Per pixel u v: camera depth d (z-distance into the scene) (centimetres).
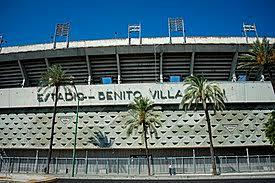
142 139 4259
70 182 2627
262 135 4422
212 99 4109
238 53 4747
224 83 4469
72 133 4584
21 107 4759
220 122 4447
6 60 5081
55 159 4109
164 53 4753
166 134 4422
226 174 3484
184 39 4956
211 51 4703
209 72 5012
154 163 4100
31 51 4919
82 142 4506
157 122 4056
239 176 3094
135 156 4512
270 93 4456
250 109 4525
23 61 5112
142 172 4050
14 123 4822
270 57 3175
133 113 4400
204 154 4447
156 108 4478
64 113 4672
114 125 4531
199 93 3741
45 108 4762
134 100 4200
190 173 3922
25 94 4766
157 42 4944
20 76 5344
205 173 3866
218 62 4897
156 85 4503
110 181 2773
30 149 4728
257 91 4456
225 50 4694
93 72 5053
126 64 4903
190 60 4869
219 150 4475
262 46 3212
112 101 4522
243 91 4453
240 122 4466
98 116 4591
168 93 4472
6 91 4828
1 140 4791
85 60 4934
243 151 4500
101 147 4459
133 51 4697
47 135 4656
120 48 4688
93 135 4522
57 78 4209
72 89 4597
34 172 4003
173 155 4453
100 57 4862
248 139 4403
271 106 4534
